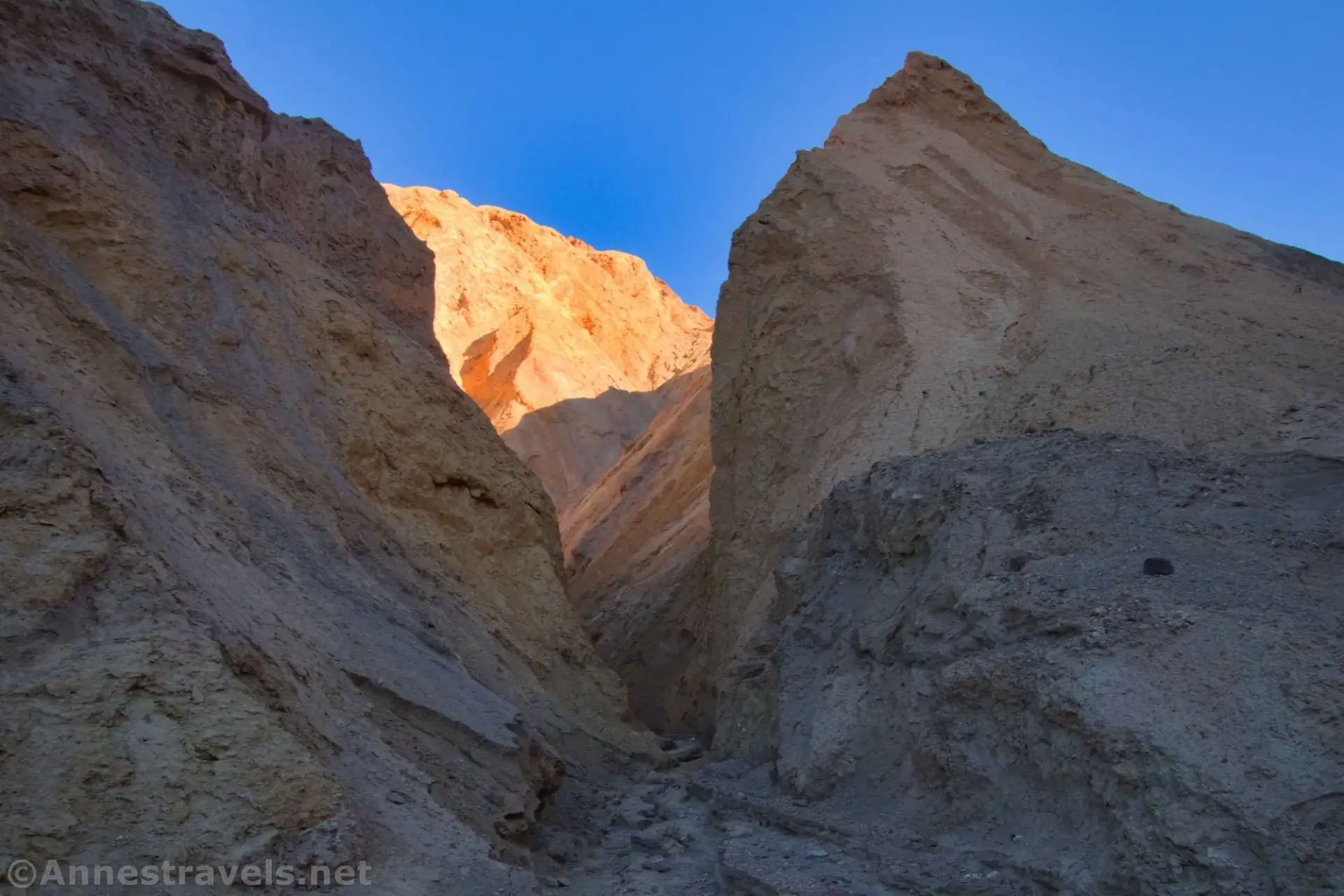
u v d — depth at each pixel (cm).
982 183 2298
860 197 2138
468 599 1415
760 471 1873
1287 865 552
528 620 1548
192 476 930
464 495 1588
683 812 1102
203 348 1239
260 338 1367
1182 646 721
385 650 933
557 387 5003
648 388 5931
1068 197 2322
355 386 1494
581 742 1328
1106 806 667
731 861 821
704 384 3922
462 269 5791
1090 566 895
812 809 956
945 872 734
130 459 825
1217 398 1256
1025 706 784
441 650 1083
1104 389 1390
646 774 1355
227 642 629
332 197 2177
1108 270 1939
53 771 518
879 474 1294
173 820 536
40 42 1404
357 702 794
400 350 1698
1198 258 2005
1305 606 741
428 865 620
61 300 993
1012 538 1002
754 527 1770
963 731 845
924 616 997
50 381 829
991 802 788
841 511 1333
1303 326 1638
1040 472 1080
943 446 1500
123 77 1515
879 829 855
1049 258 1992
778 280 2111
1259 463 1075
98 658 564
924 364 1711
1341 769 583
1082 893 636
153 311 1217
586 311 6056
